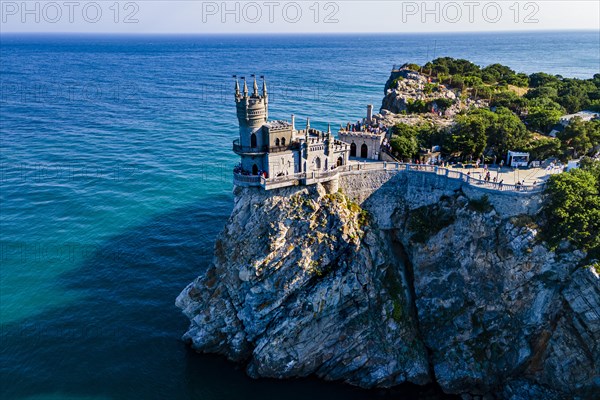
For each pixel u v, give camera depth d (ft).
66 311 216.95
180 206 311.06
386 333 199.31
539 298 186.19
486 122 243.60
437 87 385.70
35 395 175.83
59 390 178.19
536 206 189.57
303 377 199.21
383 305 201.57
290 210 197.67
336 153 210.79
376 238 210.38
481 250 194.70
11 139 453.58
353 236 201.77
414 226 209.97
